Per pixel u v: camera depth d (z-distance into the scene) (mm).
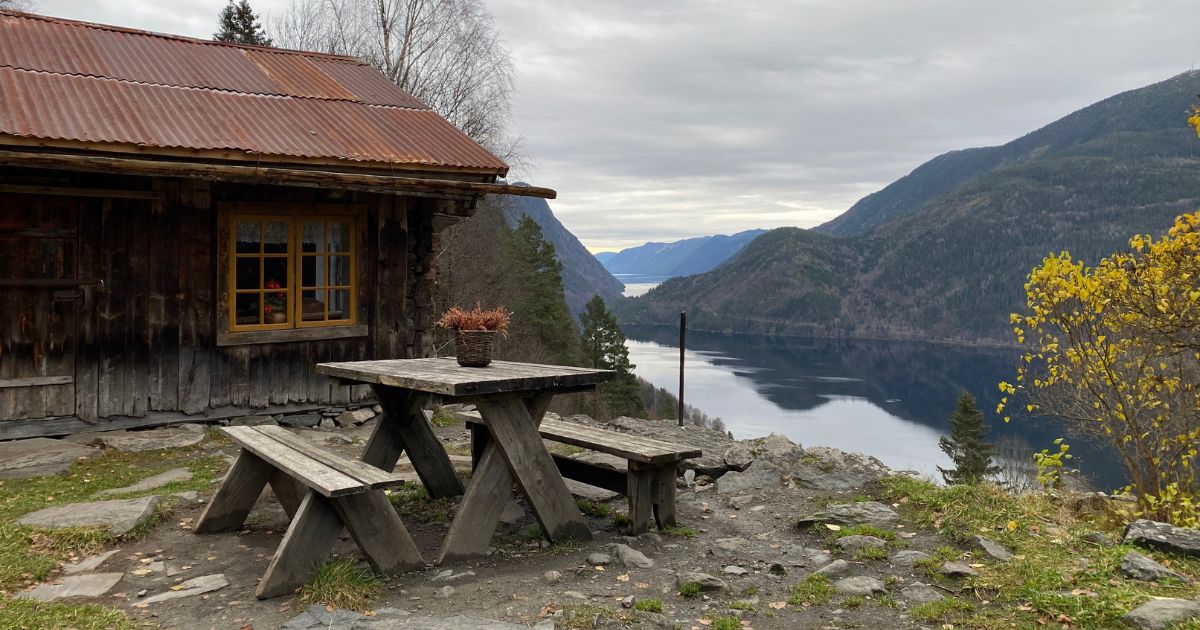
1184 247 7281
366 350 9039
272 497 5785
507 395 4555
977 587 3699
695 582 3867
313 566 3879
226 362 8133
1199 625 3045
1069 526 4727
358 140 8820
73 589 3877
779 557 4434
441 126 10125
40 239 7125
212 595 3807
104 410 7473
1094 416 8047
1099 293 7680
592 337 53625
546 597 3752
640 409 51750
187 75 9234
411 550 4145
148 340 7688
